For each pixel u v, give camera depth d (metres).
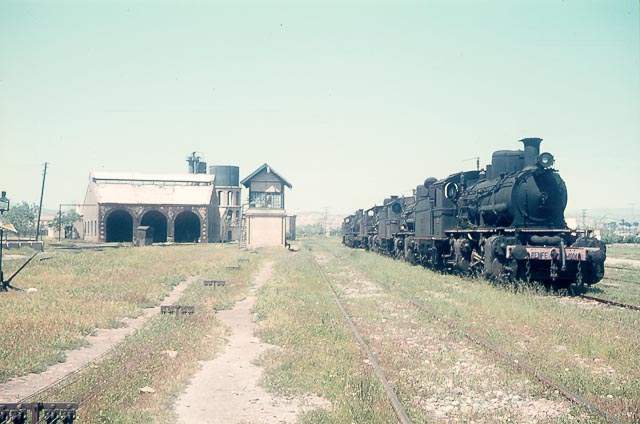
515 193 19.27
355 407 7.10
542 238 18.70
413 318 13.62
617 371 9.05
